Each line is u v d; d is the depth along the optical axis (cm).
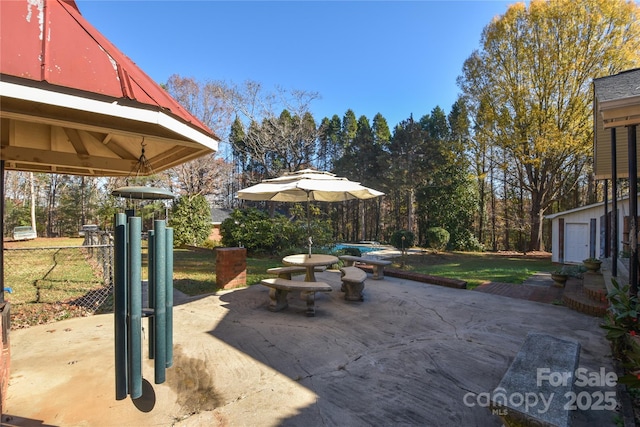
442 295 588
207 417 234
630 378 212
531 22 1459
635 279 344
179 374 297
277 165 2325
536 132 1505
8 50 138
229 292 611
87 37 179
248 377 291
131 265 185
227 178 2383
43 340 381
